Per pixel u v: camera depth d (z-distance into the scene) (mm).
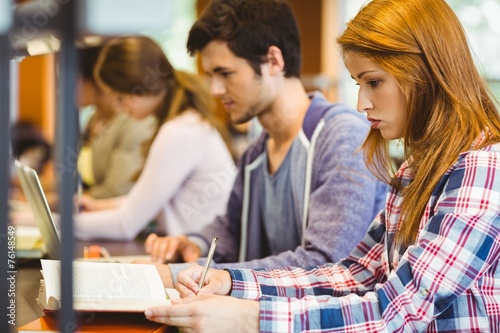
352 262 1965
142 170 3893
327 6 7133
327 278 1911
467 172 1542
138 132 4488
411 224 1638
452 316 1577
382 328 1508
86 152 4566
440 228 1520
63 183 1167
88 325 1597
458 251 1488
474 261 1488
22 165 2369
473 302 1574
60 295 1177
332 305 1539
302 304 1538
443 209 1545
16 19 1189
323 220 2227
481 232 1490
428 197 1613
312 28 7176
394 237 1777
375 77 1652
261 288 1811
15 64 1903
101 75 3678
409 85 1625
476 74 1677
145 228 3793
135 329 1572
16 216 3732
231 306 1532
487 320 1572
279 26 2461
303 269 1941
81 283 1736
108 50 3627
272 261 2164
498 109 1727
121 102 3703
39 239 2955
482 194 1513
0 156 1266
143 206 3537
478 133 1607
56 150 1173
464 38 1678
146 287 1747
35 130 5402
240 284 1794
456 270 1487
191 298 1573
